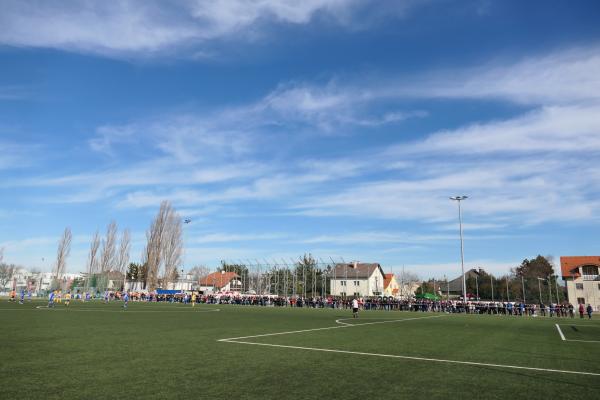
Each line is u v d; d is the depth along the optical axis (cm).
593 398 803
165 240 8012
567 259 8375
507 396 808
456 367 1120
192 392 775
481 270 12019
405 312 5175
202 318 2917
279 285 7169
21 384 801
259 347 1429
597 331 2580
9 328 1872
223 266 8744
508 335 2155
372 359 1223
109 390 772
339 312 4725
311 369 1036
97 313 3231
